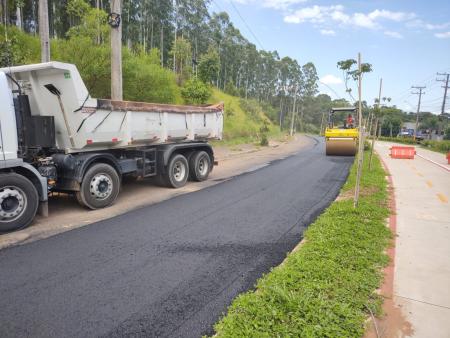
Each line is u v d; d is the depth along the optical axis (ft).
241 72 254.88
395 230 19.08
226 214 23.00
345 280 12.57
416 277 13.47
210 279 13.66
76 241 17.76
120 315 11.21
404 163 53.78
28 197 19.75
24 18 102.99
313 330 9.68
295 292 11.59
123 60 52.19
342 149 62.90
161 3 158.81
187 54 128.16
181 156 32.65
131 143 27.27
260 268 14.66
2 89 18.92
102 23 56.34
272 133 158.30
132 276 13.87
